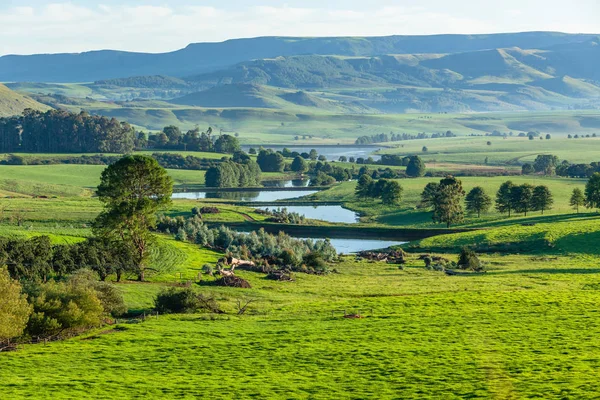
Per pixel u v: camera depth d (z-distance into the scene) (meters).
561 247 174.25
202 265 142.12
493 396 62.50
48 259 112.19
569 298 106.56
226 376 70.50
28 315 81.31
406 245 197.00
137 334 86.31
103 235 129.25
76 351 78.69
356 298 112.94
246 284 123.12
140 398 63.28
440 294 113.75
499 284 124.50
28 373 70.31
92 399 62.62
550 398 61.44
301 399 63.22
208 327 90.50
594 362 72.00
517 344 80.31
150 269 132.00
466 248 156.25
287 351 79.06
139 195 132.50
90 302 88.56
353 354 77.62
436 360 74.56
